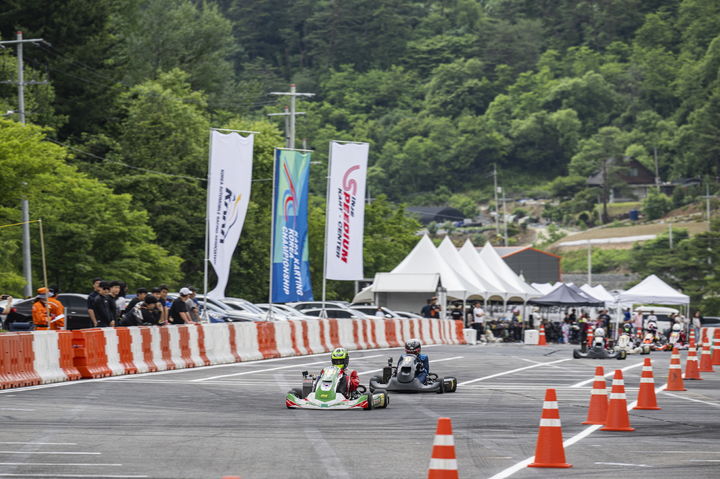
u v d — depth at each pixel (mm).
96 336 29625
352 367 36500
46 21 78500
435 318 62969
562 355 49969
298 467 14508
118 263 60094
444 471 10883
